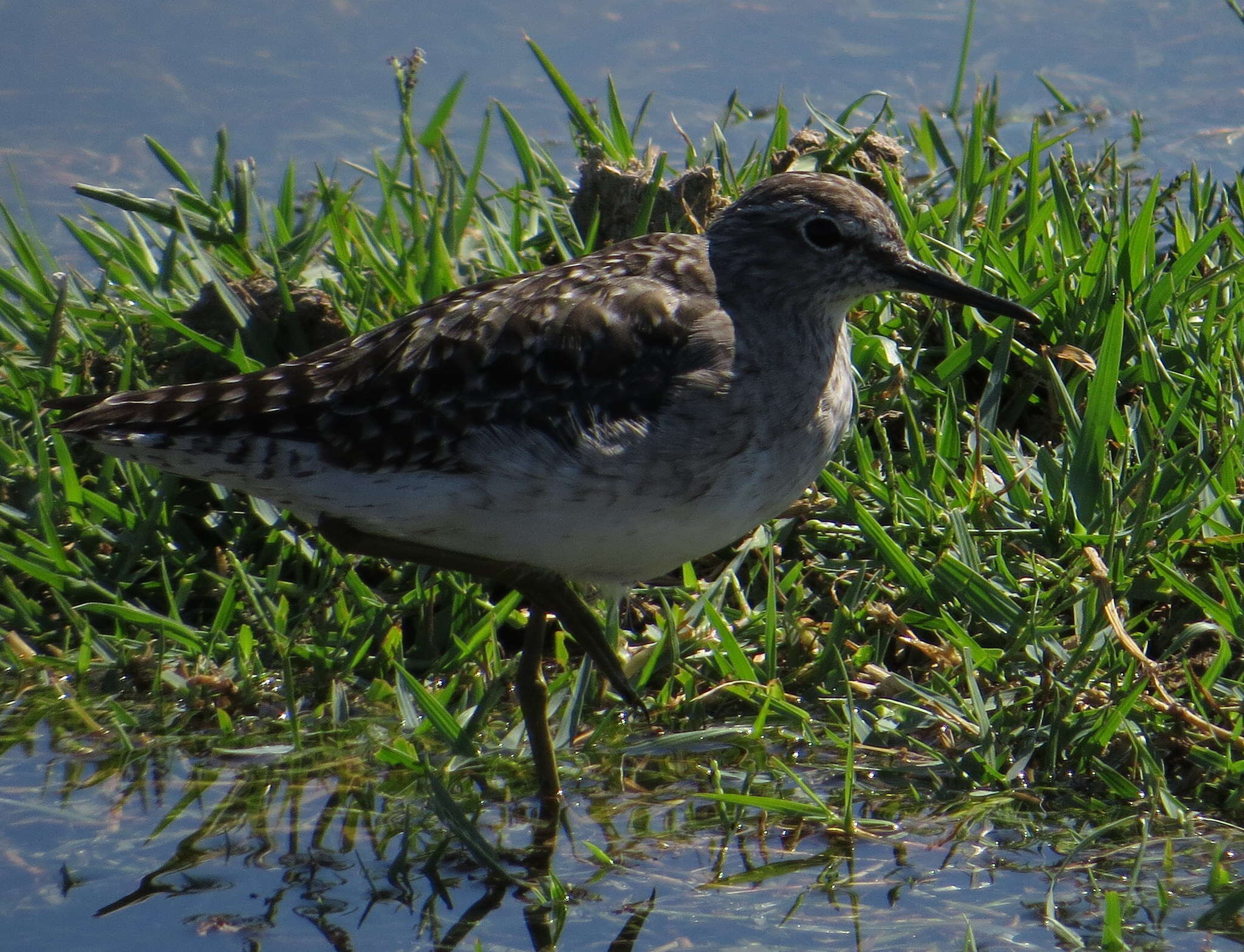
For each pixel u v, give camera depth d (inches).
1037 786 354.9
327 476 344.2
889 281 375.2
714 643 393.4
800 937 312.3
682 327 348.2
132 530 428.1
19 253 516.7
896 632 394.9
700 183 497.7
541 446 335.6
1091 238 527.8
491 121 624.4
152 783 366.9
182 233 521.7
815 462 365.1
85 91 656.4
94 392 458.0
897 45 680.4
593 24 700.7
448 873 337.1
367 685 399.9
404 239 547.5
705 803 358.3
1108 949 299.7
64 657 404.2
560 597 362.9
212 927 320.8
